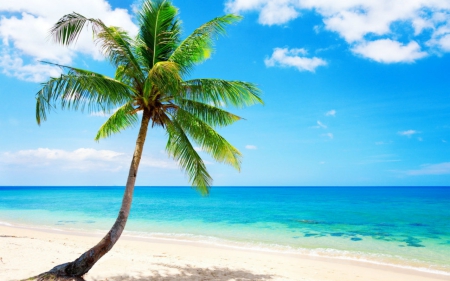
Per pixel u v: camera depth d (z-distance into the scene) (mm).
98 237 15555
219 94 7621
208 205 41844
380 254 12484
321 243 14914
